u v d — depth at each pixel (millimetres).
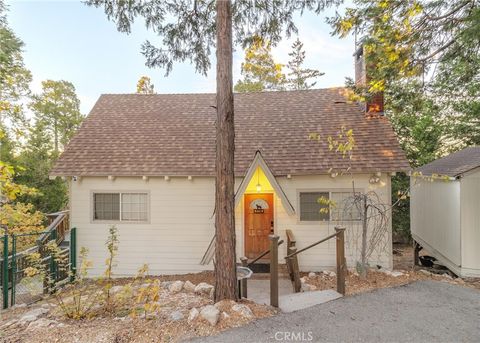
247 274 5039
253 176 8203
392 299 5055
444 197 7902
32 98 15500
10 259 6703
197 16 6242
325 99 10797
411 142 13680
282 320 4168
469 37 5922
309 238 8227
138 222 8469
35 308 5426
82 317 4328
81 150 8906
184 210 8453
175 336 3631
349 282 6016
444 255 7914
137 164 8484
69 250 8367
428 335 3820
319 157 8336
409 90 7375
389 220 7820
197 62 6695
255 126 9781
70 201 8453
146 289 4469
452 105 12656
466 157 8695
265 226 8461
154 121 10203
